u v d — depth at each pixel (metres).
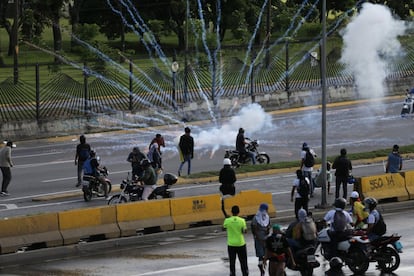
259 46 132.88
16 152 79.12
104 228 49.59
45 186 64.94
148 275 41.34
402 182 60.66
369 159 74.00
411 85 109.50
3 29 157.38
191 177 66.25
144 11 147.50
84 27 137.25
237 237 39.34
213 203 53.59
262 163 71.31
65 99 86.75
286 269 42.72
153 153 63.66
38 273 42.38
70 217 48.69
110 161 74.00
